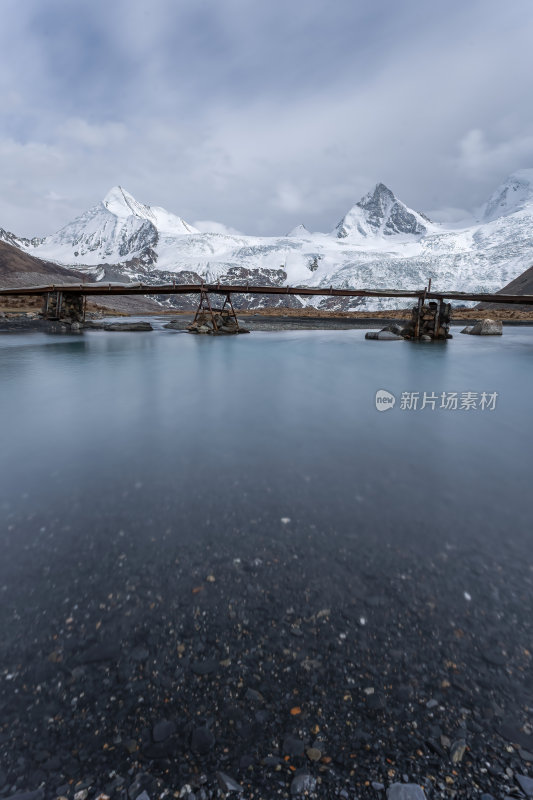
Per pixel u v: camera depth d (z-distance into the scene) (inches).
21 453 241.9
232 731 77.4
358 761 71.9
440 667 90.9
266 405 383.9
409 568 127.5
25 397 418.3
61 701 83.0
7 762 72.0
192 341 1211.2
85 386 484.1
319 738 76.0
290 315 3991.1
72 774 69.9
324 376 584.4
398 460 230.2
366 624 103.6
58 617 105.9
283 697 84.1
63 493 185.2
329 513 165.6
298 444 261.7
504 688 85.7
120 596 114.2
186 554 135.2
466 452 247.3
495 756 72.5
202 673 89.5
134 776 69.6
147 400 406.3
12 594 115.0
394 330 1441.9
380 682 87.4
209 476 205.6
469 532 150.8
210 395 432.8
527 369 690.8
